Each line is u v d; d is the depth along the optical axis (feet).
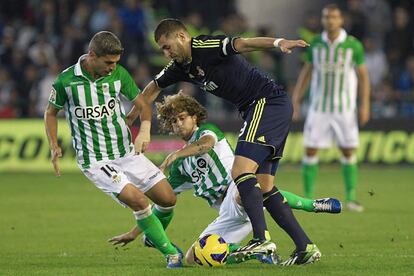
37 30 221.25
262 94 80.64
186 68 80.89
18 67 204.44
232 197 79.82
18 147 183.73
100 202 137.69
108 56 77.46
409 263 81.97
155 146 181.98
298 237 79.15
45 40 215.72
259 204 76.89
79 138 81.41
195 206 132.46
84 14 210.79
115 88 80.53
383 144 185.98
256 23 233.76
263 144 78.59
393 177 170.91
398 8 223.10
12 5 228.43
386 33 216.13
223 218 80.89
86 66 79.77
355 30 209.56
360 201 136.98
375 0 224.12
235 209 79.66
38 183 163.63
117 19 203.00
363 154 186.39
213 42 78.74
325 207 82.02
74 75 79.77
